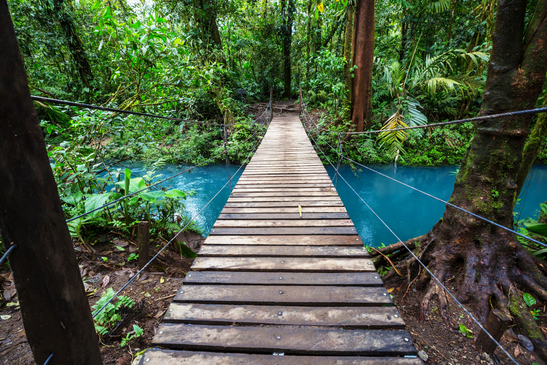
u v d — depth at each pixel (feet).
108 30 10.67
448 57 25.72
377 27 36.22
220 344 3.76
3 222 1.78
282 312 4.34
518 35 6.30
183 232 12.05
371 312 4.32
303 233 7.02
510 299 6.52
